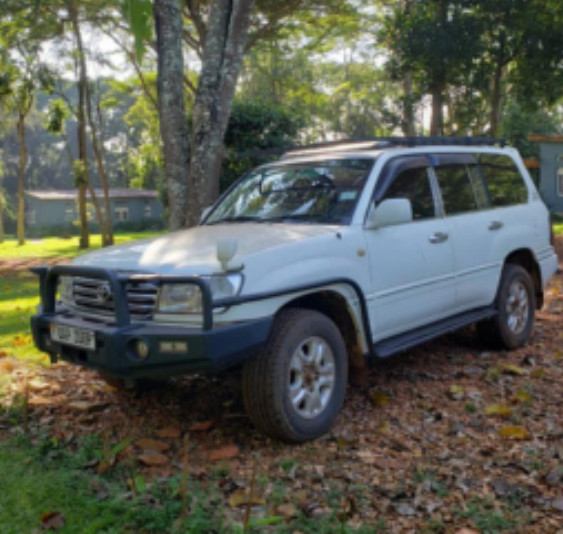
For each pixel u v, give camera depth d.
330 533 2.95
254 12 17.31
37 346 4.29
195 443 4.10
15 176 68.88
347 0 18.05
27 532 2.98
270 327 3.77
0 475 3.57
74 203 52.53
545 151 29.27
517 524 3.01
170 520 3.03
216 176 8.53
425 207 5.21
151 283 3.71
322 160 5.28
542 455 3.75
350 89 38.00
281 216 4.91
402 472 3.60
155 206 54.47
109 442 4.16
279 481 3.48
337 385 4.24
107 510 3.14
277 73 34.09
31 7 18.66
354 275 4.36
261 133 13.44
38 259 21.91
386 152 5.06
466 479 3.49
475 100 20.19
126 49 20.98
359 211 4.61
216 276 3.63
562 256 13.23
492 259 5.75
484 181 5.98
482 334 6.02
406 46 17.84
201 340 3.49
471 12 17.88
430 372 5.46
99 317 3.96
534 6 17.28
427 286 5.03
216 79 8.44
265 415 3.86
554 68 18.30
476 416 4.42
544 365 5.59
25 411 4.41
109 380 4.88
